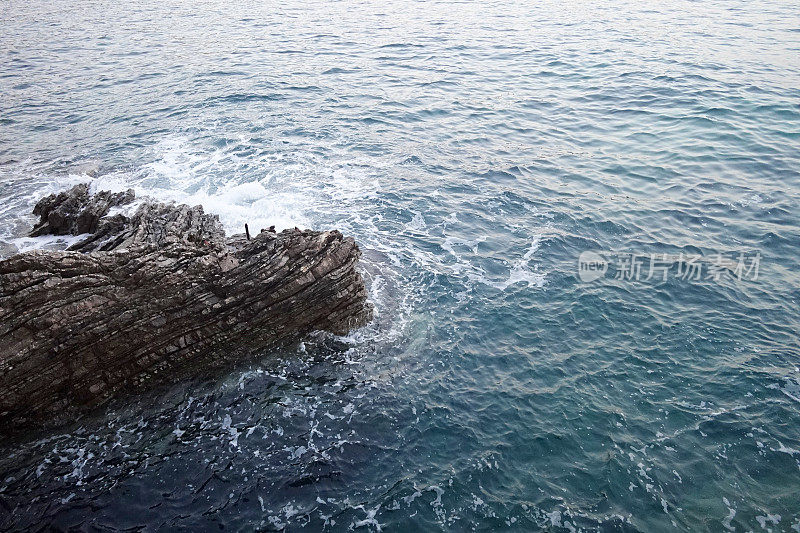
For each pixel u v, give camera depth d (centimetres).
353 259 2159
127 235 2241
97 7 7794
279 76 4759
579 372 2006
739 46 5266
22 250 2472
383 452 1748
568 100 4262
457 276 2461
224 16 7050
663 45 5416
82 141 3631
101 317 1833
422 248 2633
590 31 6041
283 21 6731
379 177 3203
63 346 1788
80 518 1552
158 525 1539
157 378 1953
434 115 4028
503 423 1831
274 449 1745
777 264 2486
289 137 3653
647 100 4169
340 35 6072
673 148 3466
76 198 2692
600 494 1616
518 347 2119
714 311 2245
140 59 5325
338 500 1609
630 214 2850
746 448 1730
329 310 2127
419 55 5359
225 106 4141
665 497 1605
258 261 2033
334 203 2942
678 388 1936
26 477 1658
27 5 8012
